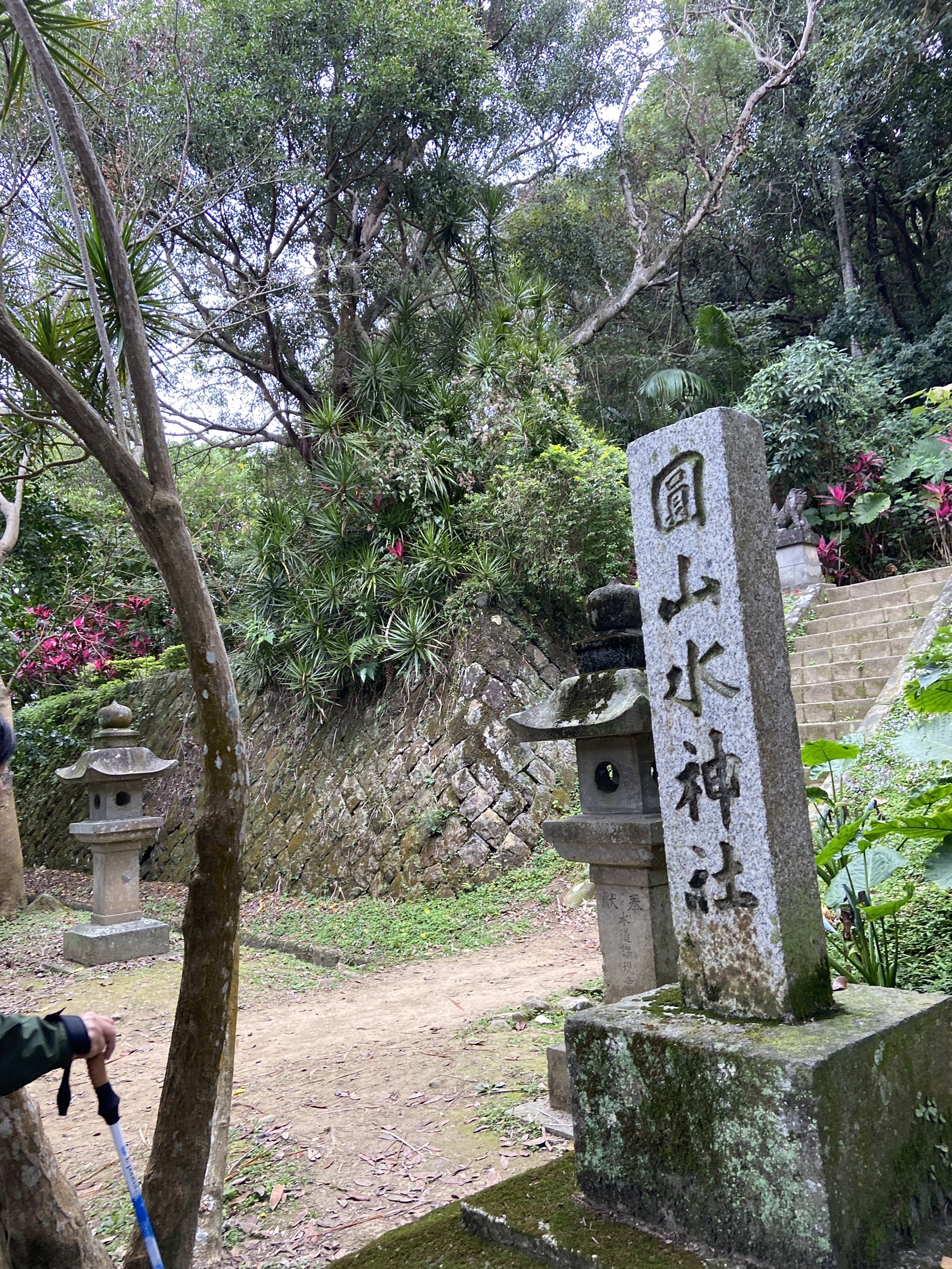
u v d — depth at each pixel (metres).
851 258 14.72
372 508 9.93
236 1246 2.66
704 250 16.70
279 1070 4.22
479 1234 2.26
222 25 9.82
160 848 11.84
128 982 6.31
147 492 2.11
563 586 9.22
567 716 3.10
